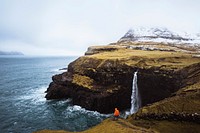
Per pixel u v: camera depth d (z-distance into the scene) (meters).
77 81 58.38
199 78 38.97
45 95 67.81
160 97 49.47
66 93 61.97
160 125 24.02
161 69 49.91
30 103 59.28
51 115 49.16
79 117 47.84
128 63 56.41
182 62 54.97
